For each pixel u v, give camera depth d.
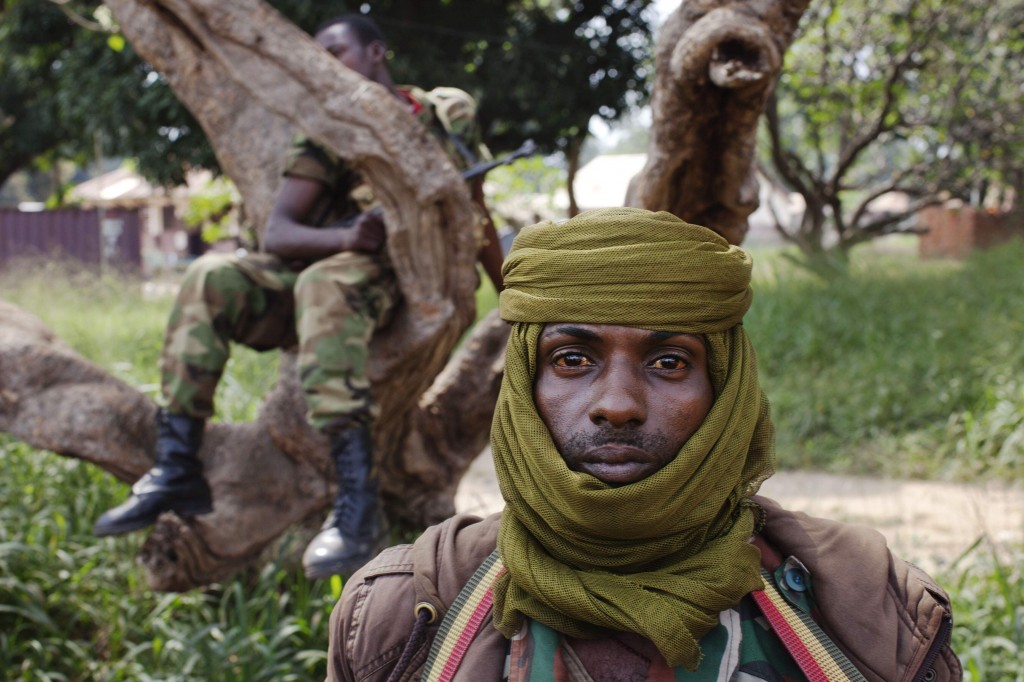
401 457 3.92
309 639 3.51
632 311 1.15
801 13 2.61
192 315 3.23
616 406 1.14
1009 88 13.49
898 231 14.05
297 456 3.72
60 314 9.03
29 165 17.83
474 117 3.70
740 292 1.20
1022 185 16.77
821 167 13.70
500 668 1.21
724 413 1.18
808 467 6.12
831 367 7.64
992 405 6.45
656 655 1.18
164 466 3.21
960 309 8.87
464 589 1.26
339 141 3.14
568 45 10.69
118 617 3.75
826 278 11.21
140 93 9.30
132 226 21.12
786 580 1.23
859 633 1.20
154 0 3.32
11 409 3.56
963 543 4.69
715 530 1.22
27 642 3.63
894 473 5.91
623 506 1.13
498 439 1.26
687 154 2.72
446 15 10.39
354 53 3.55
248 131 3.84
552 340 1.18
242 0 3.18
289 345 3.52
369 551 3.04
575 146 11.20
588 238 1.17
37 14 10.66
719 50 2.50
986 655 3.23
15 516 4.34
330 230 3.24
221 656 3.32
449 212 3.24
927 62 12.33
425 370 3.47
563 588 1.15
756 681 1.18
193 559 3.58
